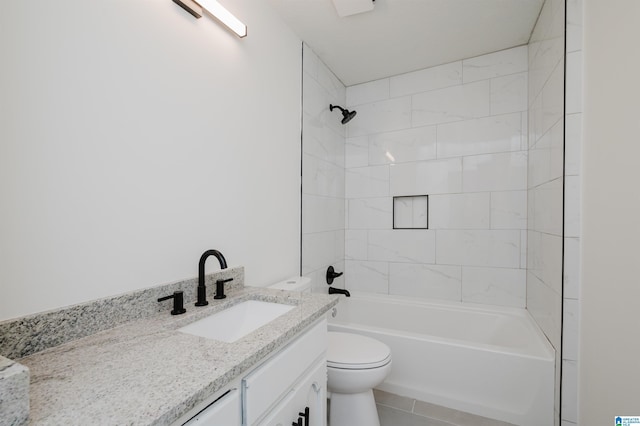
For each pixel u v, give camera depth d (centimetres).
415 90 250
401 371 175
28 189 72
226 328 112
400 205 258
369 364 131
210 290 122
